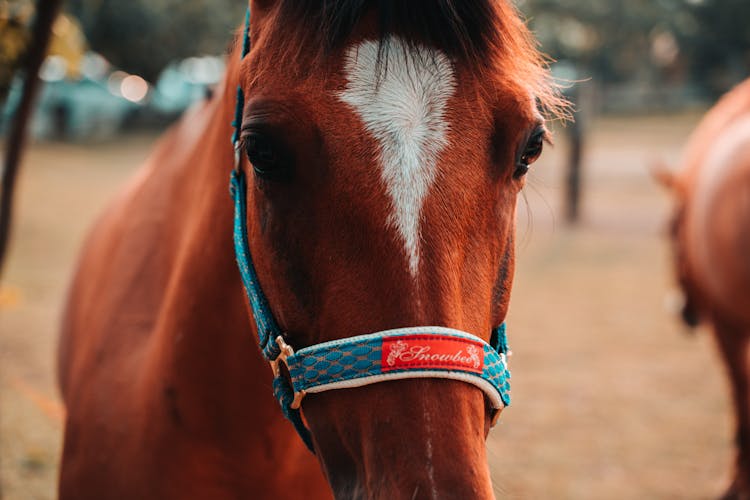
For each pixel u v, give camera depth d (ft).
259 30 3.90
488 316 3.49
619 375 15.17
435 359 3.17
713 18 88.48
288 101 3.34
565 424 12.84
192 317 4.72
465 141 3.34
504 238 3.59
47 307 18.34
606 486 10.81
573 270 23.84
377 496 3.15
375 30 3.41
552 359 15.98
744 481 10.83
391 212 3.24
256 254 3.80
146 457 5.05
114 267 6.17
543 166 42.27
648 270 23.90
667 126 64.03
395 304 3.23
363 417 3.27
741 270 11.02
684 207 13.10
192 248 4.86
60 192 36.91
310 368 3.36
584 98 30.25
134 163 49.29
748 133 11.63
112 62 70.64
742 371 11.34
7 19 10.75
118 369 5.54
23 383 13.35
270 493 5.01
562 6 84.69
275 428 4.72
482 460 3.18
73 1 61.98
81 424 5.57
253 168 3.60
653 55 106.01
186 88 74.23
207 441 4.84
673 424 12.96
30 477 10.05
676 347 16.94
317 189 3.34
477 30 3.42
